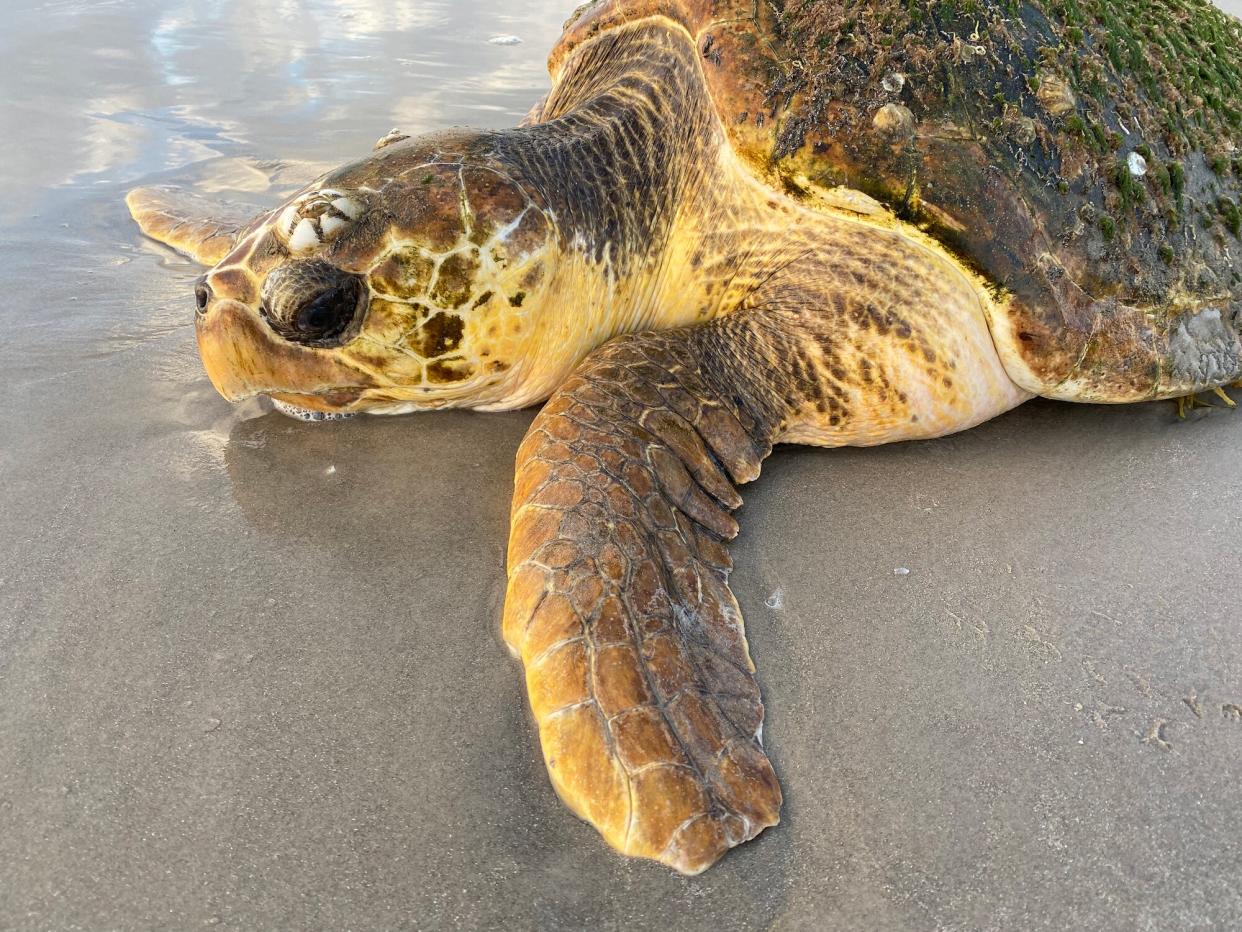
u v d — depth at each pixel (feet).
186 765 1.30
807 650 1.52
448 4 6.64
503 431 2.02
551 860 1.22
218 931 1.13
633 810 1.21
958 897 1.19
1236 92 2.42
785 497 1.86
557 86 2.81
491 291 1.83
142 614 1.52
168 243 2.86
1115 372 1.96
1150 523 1.80
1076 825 1.27
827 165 1.88
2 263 2.66
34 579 1.57
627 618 1.34
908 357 1.89
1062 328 1.88
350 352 1.82
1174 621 1.58
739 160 1.99
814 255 1.96
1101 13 2.21
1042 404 2.22
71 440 1.91
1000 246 1.85
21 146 3.60
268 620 1.53
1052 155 1.92
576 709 1.27
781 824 1.27
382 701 1.41
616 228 2.04
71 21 5.51
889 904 1.19
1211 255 2.11
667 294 2.18
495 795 1.29
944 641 1.54
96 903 1.15
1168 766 1.34
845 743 1.38
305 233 1.71
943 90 1.90
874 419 1.93
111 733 1.34
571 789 1.24
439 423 2.03
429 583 1.62
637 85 2.24
